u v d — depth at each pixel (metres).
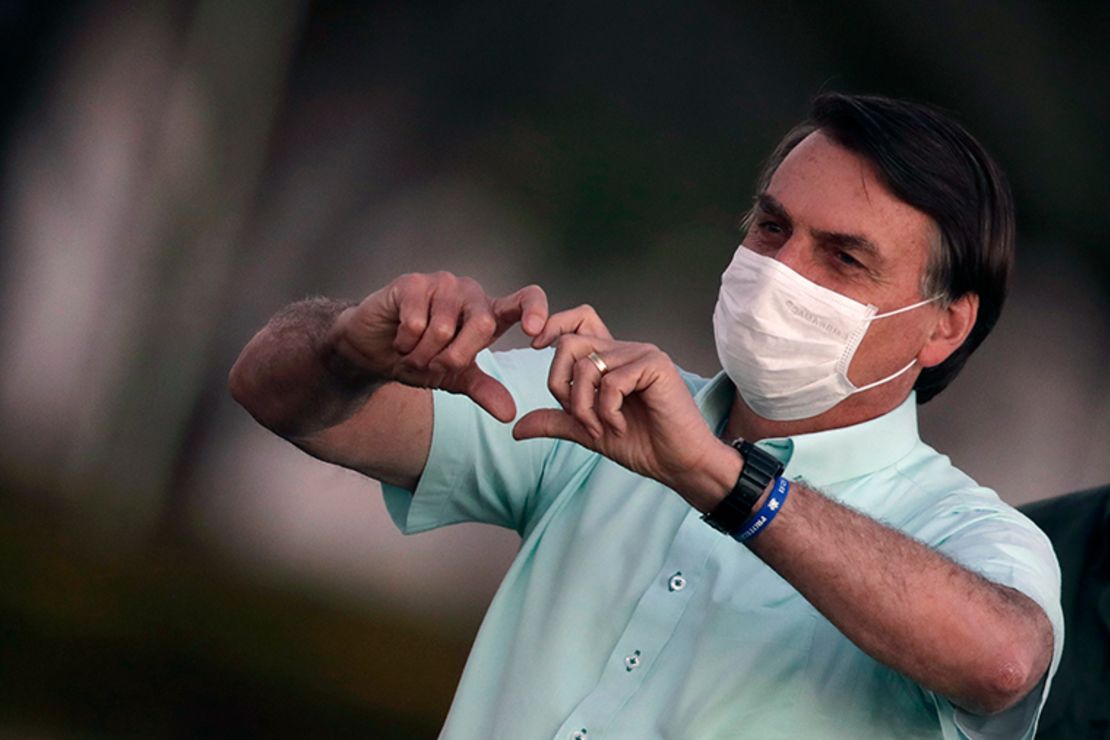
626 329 45.94
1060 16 46.00
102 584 34.28
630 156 47.06
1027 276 44.97
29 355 40.81
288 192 44.06
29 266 41.25
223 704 30.17
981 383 43.94
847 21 46.91
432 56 46.03
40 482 38.78
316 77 44.78
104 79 41.84
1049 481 43.62
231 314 42.72
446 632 38.97
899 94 47.22
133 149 41.78
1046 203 45.53
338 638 36.22
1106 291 45.03
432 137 45.91
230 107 42.50
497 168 46.16
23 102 41.50
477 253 45.50
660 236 46.66
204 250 42.06
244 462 41.41
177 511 40.16
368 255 44.66
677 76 47.56
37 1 41.53
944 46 46.72
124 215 41.62
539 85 46.97
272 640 34.56
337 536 40.88
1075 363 44.38
